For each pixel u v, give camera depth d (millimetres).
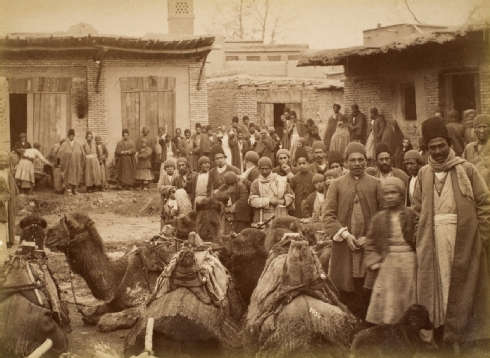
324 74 30906
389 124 18797
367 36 20875
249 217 10922
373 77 20766
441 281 7012
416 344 6105
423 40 17594
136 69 24469
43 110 23781
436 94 18641
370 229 7242
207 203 8461
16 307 6566
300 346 5902
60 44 22797
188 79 24922
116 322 8312
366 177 7820
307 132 23500
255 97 28875
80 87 23969
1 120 21766
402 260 7078
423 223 7094
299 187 11414
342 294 7684
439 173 7152
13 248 13219
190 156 23250
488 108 17422
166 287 6809
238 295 7574
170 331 6215
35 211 20234
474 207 7066
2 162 10008
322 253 8234
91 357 7211
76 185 22062
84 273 8352
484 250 7043
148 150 23188
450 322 6918
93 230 8375
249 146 23734
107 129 24250
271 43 30219
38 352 5648
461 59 17891
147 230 17078
